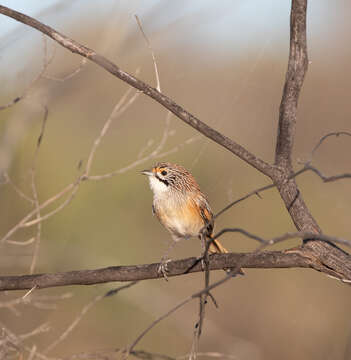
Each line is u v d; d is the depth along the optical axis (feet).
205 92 45.55
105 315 43.50
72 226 45.19
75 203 45.32
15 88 33.99
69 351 40.88
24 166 41.91
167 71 42.42
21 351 24.27
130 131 45.55
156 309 42.52
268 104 47.75
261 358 46.06
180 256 48.16
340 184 49.42
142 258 47.06
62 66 34.22
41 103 29.96
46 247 41.19
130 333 44.04
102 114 43.34
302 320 47.24
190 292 47.60
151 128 45.91
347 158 50.75
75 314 42.34
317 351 45.55
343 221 48.32
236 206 51.78
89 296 42.73
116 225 46.47
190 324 44.09
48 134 43.73
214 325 43.86
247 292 49.21
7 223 39.40
